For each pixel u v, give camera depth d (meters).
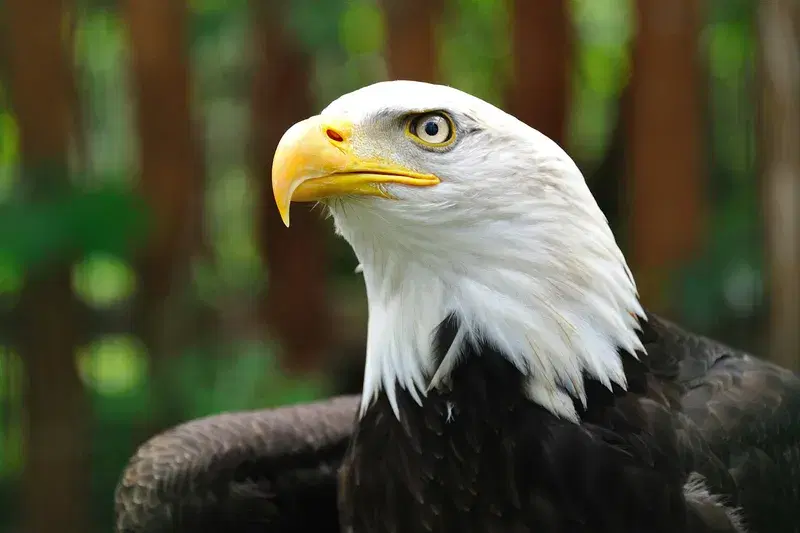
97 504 14.91
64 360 14.65
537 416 5.44
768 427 5.79
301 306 17.02
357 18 17.06
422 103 5.46
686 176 14.55
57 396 14.70
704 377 5.97
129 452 14.92
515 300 5.39
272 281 17.06
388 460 5.78
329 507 7.74
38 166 14.07
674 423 5.58
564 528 5.39
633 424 5.46
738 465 5.60
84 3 16.64
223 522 7.38
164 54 15.09
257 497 7.44
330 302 17.92
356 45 17.36
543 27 15.84
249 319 17.27
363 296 18.62
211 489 7.34
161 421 14.84
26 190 13.98
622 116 18.23
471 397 5.53
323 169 5.52
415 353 5.64
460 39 19.75
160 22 14.97
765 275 13.56
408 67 14.81
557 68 16.05
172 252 15.45
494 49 19.58
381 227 5.55
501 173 5.36
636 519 5.34
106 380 16.53
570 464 5.37
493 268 5.42
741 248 14.52
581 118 20.41
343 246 18.95
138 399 15.17
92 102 18.12
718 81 17.41
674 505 5.35
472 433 5.53
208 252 17.75
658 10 14.27
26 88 14.09
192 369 15.05
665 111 14.43
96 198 13.73
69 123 14.73
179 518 7.28
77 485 14.88
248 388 14.65
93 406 15.15
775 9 12.23
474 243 5.41
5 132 15.85
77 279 15.34
